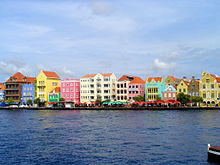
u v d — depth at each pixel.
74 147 49.12
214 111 126.81
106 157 42.59
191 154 43.41
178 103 151.62
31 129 71.75
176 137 56.66
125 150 46.44
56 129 70.94
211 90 153.12
